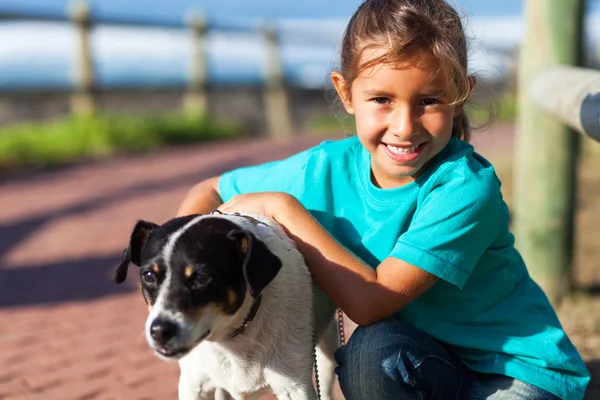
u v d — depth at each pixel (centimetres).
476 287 277
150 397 371
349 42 272
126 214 792
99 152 1227
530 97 446
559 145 463
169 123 1402
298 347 269
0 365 415
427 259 258
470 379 275
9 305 521
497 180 274
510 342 271
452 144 282
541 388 264
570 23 456
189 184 948
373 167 288
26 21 1215
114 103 1481
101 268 604
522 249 482
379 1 268
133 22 1395
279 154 1185
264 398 360
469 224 261
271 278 242
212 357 268
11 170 1080
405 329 268
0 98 1297
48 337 457
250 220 272
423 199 273
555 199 468
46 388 384
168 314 238
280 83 1716
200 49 1534
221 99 1622
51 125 1295
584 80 332
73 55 1320
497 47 1897
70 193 913
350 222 291
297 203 286
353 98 275
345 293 264
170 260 246
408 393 265
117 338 452
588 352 393
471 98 304
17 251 666
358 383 267
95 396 374
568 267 476
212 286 245
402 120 258
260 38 1681
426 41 253
